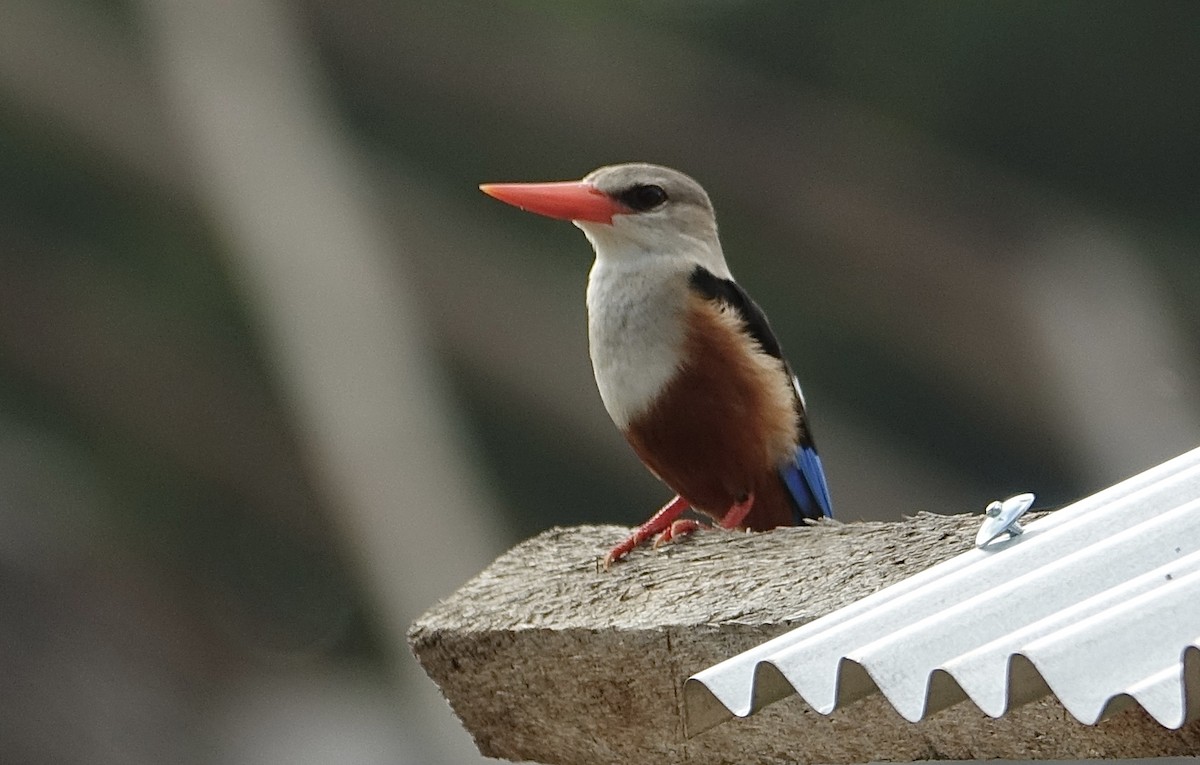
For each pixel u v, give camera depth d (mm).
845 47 15898
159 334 16266
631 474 16125
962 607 3398
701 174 15492
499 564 4848
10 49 14711
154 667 16016
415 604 13195
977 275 15570
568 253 15805
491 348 15656
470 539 13359
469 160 15805
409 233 15367
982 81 15875
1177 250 15867
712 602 4277
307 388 13461
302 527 17188
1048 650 3125
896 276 15555
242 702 16594
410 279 15258
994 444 16062
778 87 15891
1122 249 15633
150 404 16453
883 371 16062
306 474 16703
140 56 14922
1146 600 3176
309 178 13805
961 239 15555
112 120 15016
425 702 13281
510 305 15539
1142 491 3729
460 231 15617
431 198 15688
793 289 15859
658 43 15797
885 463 16094
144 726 15297
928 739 4031
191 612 16828
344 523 13547
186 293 16250
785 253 15727
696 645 4152
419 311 14938
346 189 13922
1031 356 15430
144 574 16578
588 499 16438
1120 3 15625
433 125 15727
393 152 15688
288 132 13906
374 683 17328
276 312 13562
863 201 15422
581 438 15992
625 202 6777
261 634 17453
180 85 13930
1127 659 3068
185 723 15766
